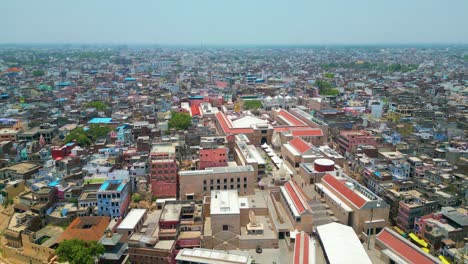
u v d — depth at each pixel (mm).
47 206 199125
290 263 162125
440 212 180250
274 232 178500
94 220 185375
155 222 183375
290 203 189125
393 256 155375
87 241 167875
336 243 163125
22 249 178250
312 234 178875
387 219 183500
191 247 165250
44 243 174750
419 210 185125
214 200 187375
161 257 155500
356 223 181500
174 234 165500
